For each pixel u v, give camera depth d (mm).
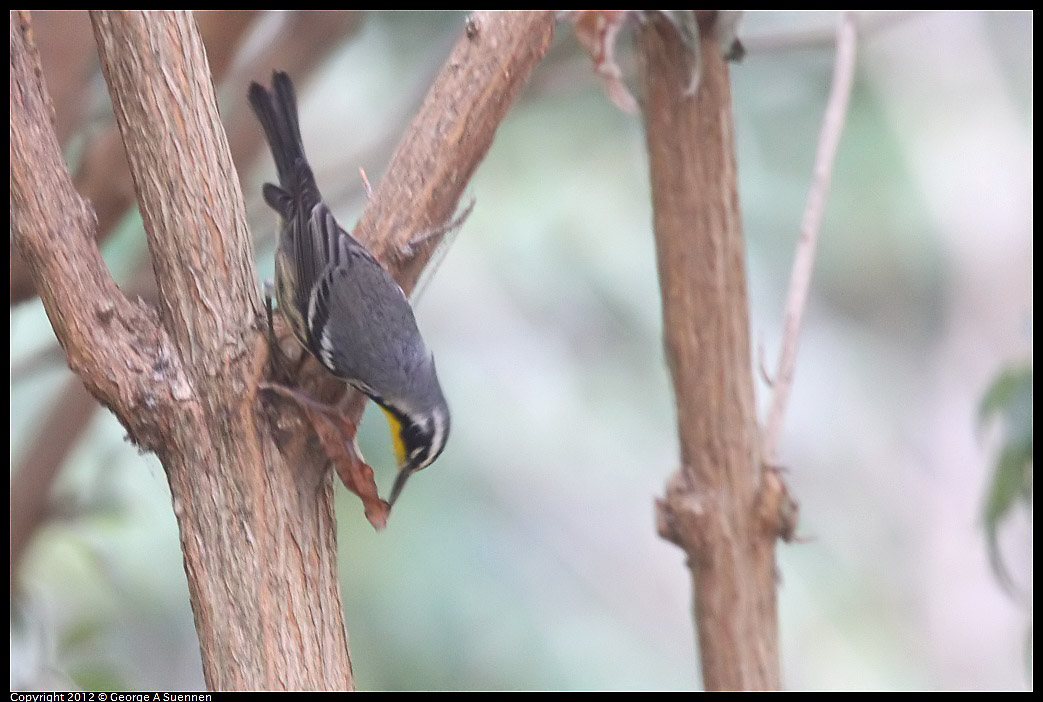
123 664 10750
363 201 10133
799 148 15742
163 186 4828
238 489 4805
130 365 4746
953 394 18391
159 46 4816
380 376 6402
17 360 10164
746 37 9211
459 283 16172
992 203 17797
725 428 6363
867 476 18172
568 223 14883
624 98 6449
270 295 6723
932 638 17000
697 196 6230
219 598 4770
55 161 4762
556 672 14477
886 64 17703
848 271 17969
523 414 16047
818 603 17328
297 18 9336
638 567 16062
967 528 17719
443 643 13500
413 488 14125
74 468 10828
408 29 13305
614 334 16219
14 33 4738
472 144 5418
